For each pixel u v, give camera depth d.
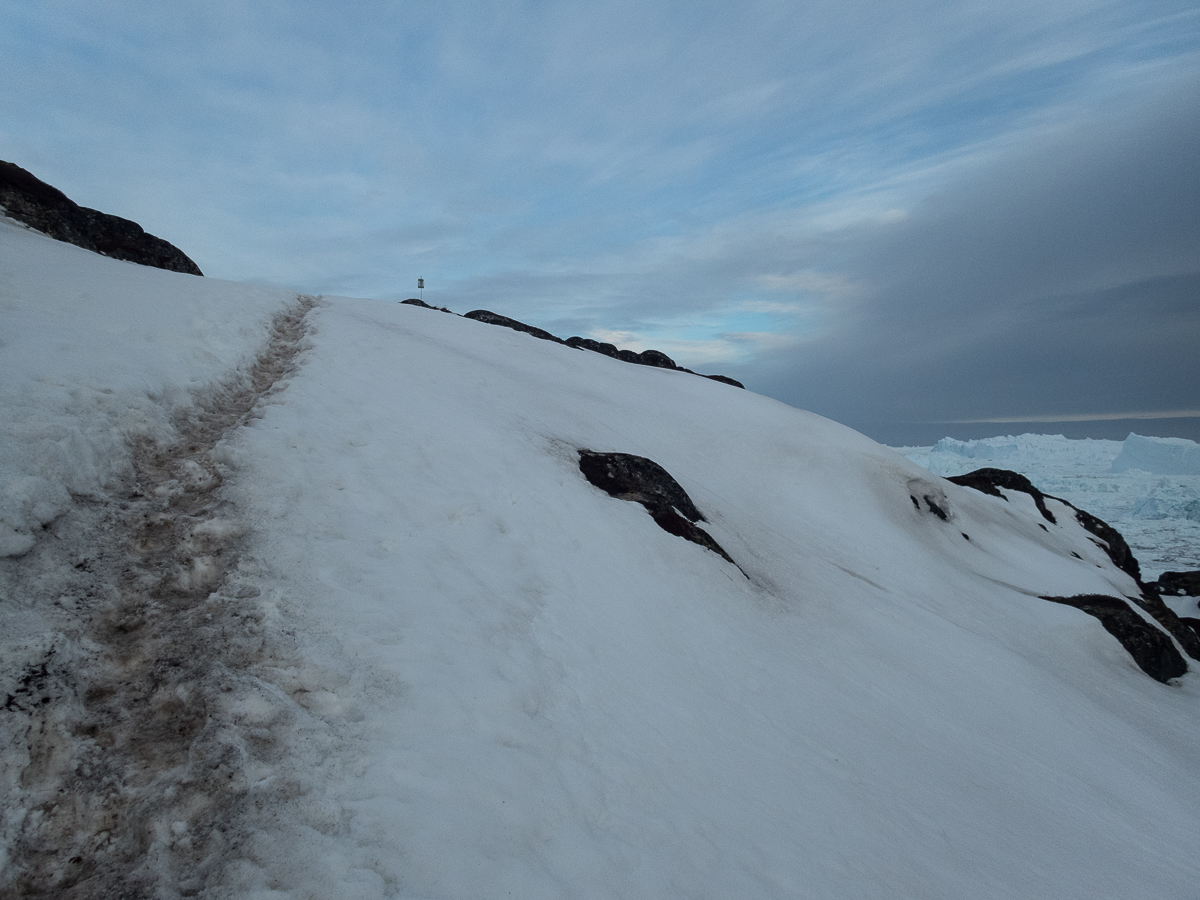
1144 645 21.30
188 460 8.08
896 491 26.00
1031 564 27.06
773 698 9.43
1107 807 10.81
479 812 4.84
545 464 13.63
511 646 7.32
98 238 24.03
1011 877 7.41
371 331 19.34
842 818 7.08
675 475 19.44
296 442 9.63
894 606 17.12
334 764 4.73
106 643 5.27
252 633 5.71
